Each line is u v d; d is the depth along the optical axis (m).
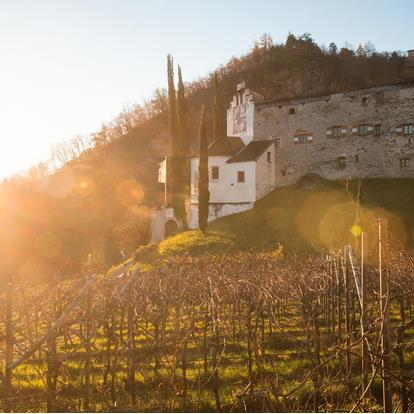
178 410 11.19
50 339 11.57
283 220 41.94
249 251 37.03
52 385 11.65
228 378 13.10
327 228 38.50
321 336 15.86
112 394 11.68
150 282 18.53
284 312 20.08
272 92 103.56
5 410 11.21
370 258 22.44
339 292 15.55
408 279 17.73
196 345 15.67
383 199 41.84
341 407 10.56
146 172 89.75
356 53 114.31
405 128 46.12
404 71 76.94
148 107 130.12
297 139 51.03
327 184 47.94
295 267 23.97
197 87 127.31
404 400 10.16
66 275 30.56
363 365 10.36
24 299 15.58
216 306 14.42
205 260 26.31
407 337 16.75
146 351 14.05
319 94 50.47
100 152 106.94
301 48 115.00
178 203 49.81
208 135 88.31
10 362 12.62
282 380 12.34
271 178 50.47
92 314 13.38
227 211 48.69
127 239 59.03
